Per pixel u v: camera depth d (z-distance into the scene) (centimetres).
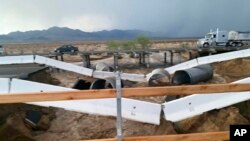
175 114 508
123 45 4741
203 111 529
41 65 1577
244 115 671
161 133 610
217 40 4084
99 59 3484
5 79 631
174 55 3834
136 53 2841
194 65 1652
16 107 669
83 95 315
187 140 354
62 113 771
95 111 537
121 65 2720
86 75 1589
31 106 712
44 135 651
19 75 969
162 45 6384
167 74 1452
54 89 648
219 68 1944
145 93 323
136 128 632
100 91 317
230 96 562
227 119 617
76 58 3778
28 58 1592
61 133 661
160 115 535
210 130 595
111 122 704
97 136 638
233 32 4062
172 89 327
